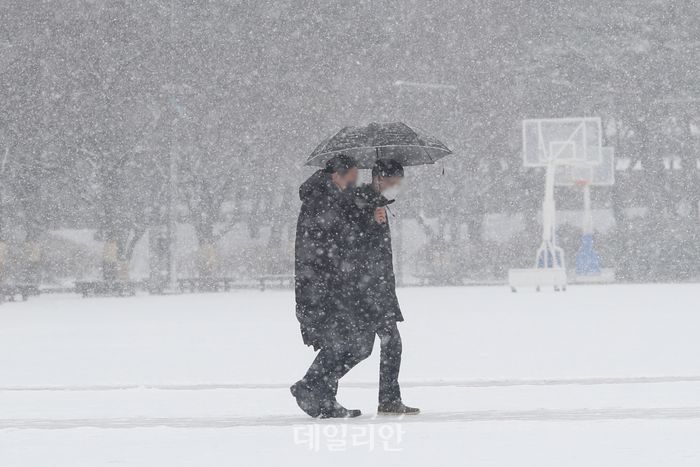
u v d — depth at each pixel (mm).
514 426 26266
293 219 170750
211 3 158750
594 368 40094
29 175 152750
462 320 67625
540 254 122062
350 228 27750
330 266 27781
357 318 27844
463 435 24969
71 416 29578
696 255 156875
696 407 29578
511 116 172375
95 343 56250
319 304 27797
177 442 24609
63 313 91125
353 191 27734
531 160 139250
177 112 152750
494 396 32531
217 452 23141
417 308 83000
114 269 146875
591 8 170750
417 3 168625
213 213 165000
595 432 25172
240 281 165125
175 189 144875
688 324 61969
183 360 45938
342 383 36812
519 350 47375
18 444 24625
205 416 29266
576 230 172000
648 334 55062
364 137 28375
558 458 21812
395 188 28234
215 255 153750
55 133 151875
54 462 22250
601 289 120375
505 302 91688
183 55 157750
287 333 60500
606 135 178125
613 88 172000
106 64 152375
